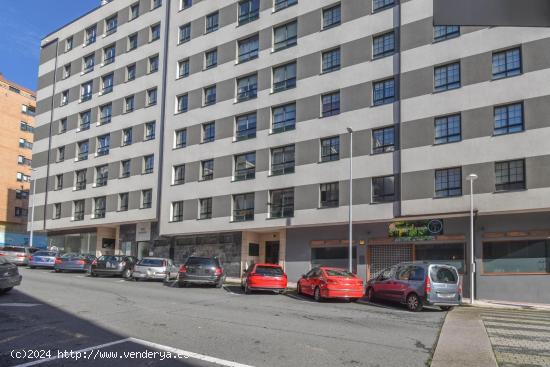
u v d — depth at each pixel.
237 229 33.47
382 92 28.58
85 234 45.62
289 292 23.64
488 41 25.05
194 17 39.25
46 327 10.98
